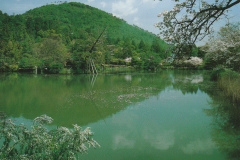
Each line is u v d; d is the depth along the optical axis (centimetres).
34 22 8444
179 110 711
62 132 309
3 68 3353
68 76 2434
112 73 3012
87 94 1073
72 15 14162
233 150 385
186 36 409
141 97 976
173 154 370
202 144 416
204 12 395
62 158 269
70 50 3772
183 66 4256
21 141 302
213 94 1041
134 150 387
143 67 4219
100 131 496
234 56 1234
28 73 3044
